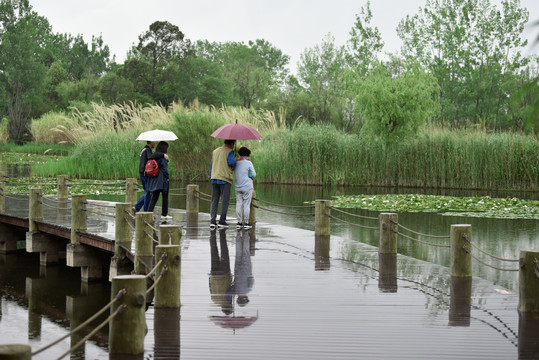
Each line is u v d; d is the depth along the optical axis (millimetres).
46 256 12383
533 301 6512
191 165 29484
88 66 111125
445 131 27812
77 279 11266
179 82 73750
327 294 7281
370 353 5156
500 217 16484
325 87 52344
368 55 42719
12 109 59594
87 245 10984
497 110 42844
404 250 12383
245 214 12375
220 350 5227
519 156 25641
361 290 7500
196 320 6168
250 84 71625
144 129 30406
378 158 27547
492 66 42938
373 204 19141
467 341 5500
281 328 5895
